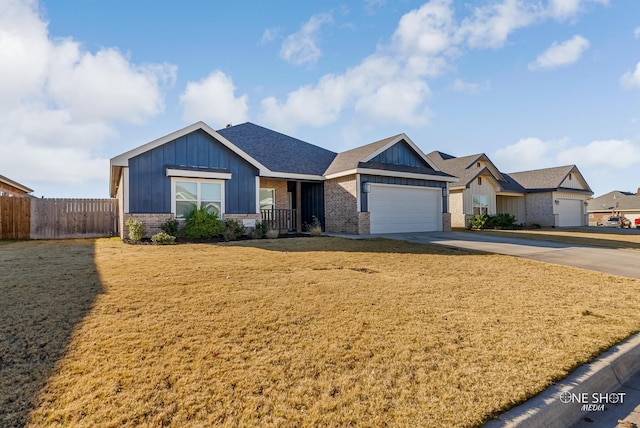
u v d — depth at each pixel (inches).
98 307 162.9
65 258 296.7
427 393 100.5
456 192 924.6
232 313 160.4
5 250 349.1
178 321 148.7
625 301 199.9
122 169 470.6
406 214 657.6
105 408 89.4
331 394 98.7
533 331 149.2
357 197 591.2
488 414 92.2
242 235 517.0
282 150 730.2
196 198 506.9
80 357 115.3
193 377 105.0
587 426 99.3
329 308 171.3
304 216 725.3
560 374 113.7
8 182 735.1
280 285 213.0
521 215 1118.4
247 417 87.6
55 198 539.8
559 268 299.1
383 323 153.4
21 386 98.3
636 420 101.8
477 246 434.6
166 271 245.0
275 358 118.6
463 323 156.1
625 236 669.9
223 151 532.7
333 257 322.3
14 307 161.2
